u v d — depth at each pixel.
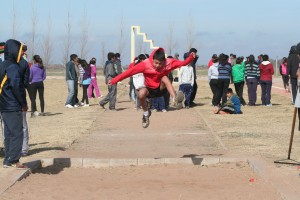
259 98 28.83
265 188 8.19
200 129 15.05
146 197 7.86
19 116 9.27
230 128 15.09
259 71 22.64
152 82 8.91
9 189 8.18
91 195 8.00
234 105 19.12
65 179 9.11
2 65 9.12
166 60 8.73
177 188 8.41
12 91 9.10
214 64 22.48
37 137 13.66
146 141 13.03
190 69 21.25
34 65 19.23
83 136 13.86
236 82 23.02
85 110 21.30
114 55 20.94
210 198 7.73
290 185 8.11
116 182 8.91
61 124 16.52
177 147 12.05
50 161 10.28
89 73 23.70
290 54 19.61
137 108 20.84
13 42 9.12
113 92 21.03
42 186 8.51
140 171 9.82
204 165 10.23
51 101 28.89
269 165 9.59
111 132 14.63
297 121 16.69
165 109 20.06
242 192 8.02
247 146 11.91
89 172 9.79
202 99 27.69
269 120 17.00
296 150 11.26
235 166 10.05
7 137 9.38
